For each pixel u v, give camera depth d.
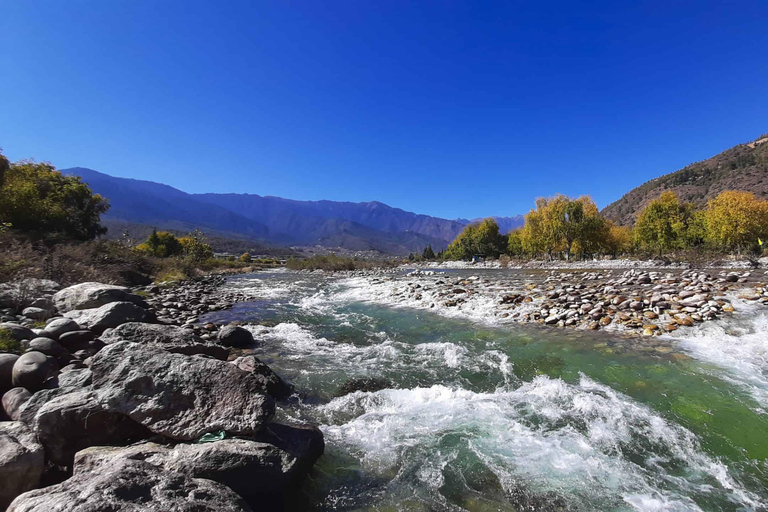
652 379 5.88
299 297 18.58
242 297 18.38
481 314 11.61
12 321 7.47
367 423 5.04
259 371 5.93
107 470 2.72
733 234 26.62
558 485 3.62
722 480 3.61
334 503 3.48
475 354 7.75
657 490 3.51
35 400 4.18
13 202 20.78
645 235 38.56
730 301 9.61
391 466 4.05
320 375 6.90
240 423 3.82
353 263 45.34
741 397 5.12
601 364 6.65
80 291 9.35
